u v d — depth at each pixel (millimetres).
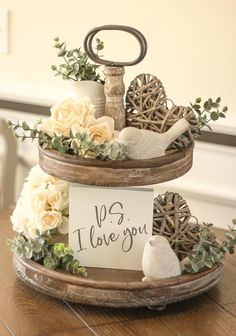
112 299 1229
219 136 1852
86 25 2021
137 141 1220
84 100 1265
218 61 1812
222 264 1349
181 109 1304
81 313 1259
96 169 1222
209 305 1300
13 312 1254
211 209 1927
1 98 2256
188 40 1851
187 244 1339
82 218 1303
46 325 1214
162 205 1347
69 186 1308
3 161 2248
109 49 1993
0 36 2219
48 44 2115
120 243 1308
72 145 1232
